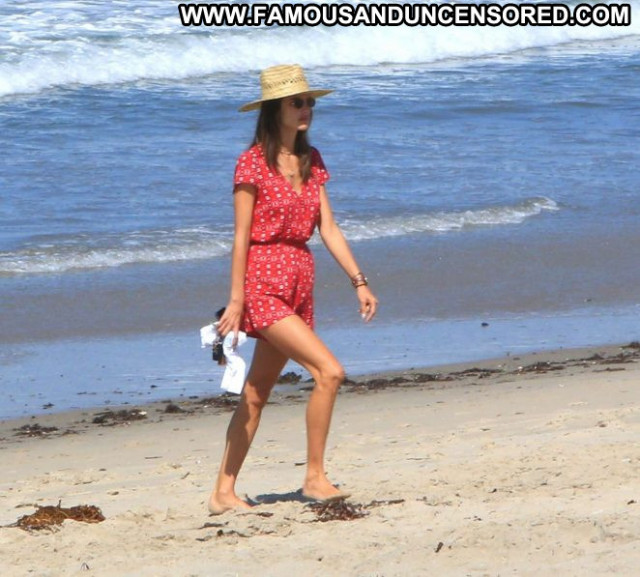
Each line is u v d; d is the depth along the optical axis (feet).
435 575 52.44
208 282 159.53
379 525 61.31
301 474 79.15
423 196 206.08
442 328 141.28
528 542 55.83
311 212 63.26
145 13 329.93
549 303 153.69
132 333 138.31
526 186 215.31
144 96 281.13
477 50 359.66
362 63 338.34
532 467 73.15
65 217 185.57
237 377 62.34
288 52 329.11
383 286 158.81
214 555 57.82
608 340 136.46
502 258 174.50
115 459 92.27
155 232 179.63
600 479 68.44
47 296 150.82
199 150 232.94
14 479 86.74
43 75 284.20
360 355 129.08
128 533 63.05
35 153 225.15
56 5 326.44
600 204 207.00
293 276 62.90
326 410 64.85
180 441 98.07
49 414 109.19
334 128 255.29
